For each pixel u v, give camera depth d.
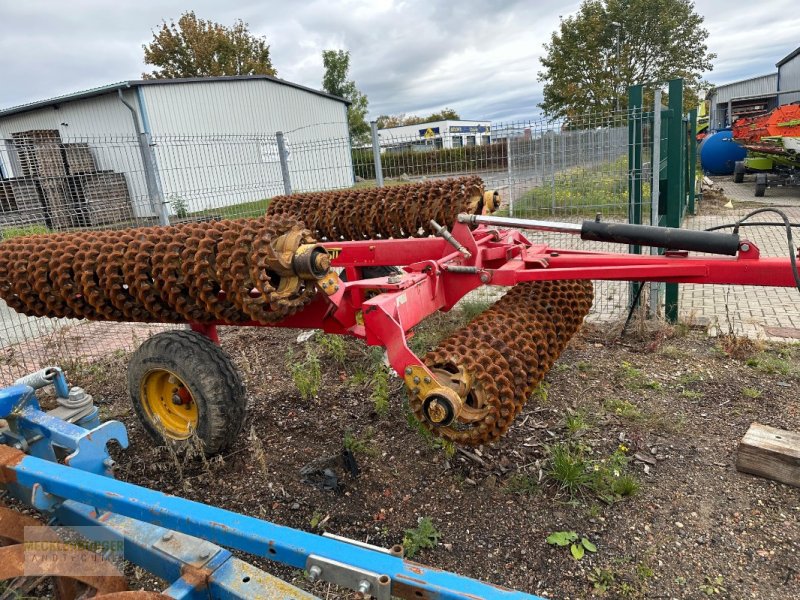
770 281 2.64
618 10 29.64
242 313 2.93
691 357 4.59
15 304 3.42
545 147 9.71
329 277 2.77
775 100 21.34
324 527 2.76
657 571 2.42
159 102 16.69
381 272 5.24
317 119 23.70
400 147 7.00
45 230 7.38
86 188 7.91
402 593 1.50
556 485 2.97
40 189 7.67
